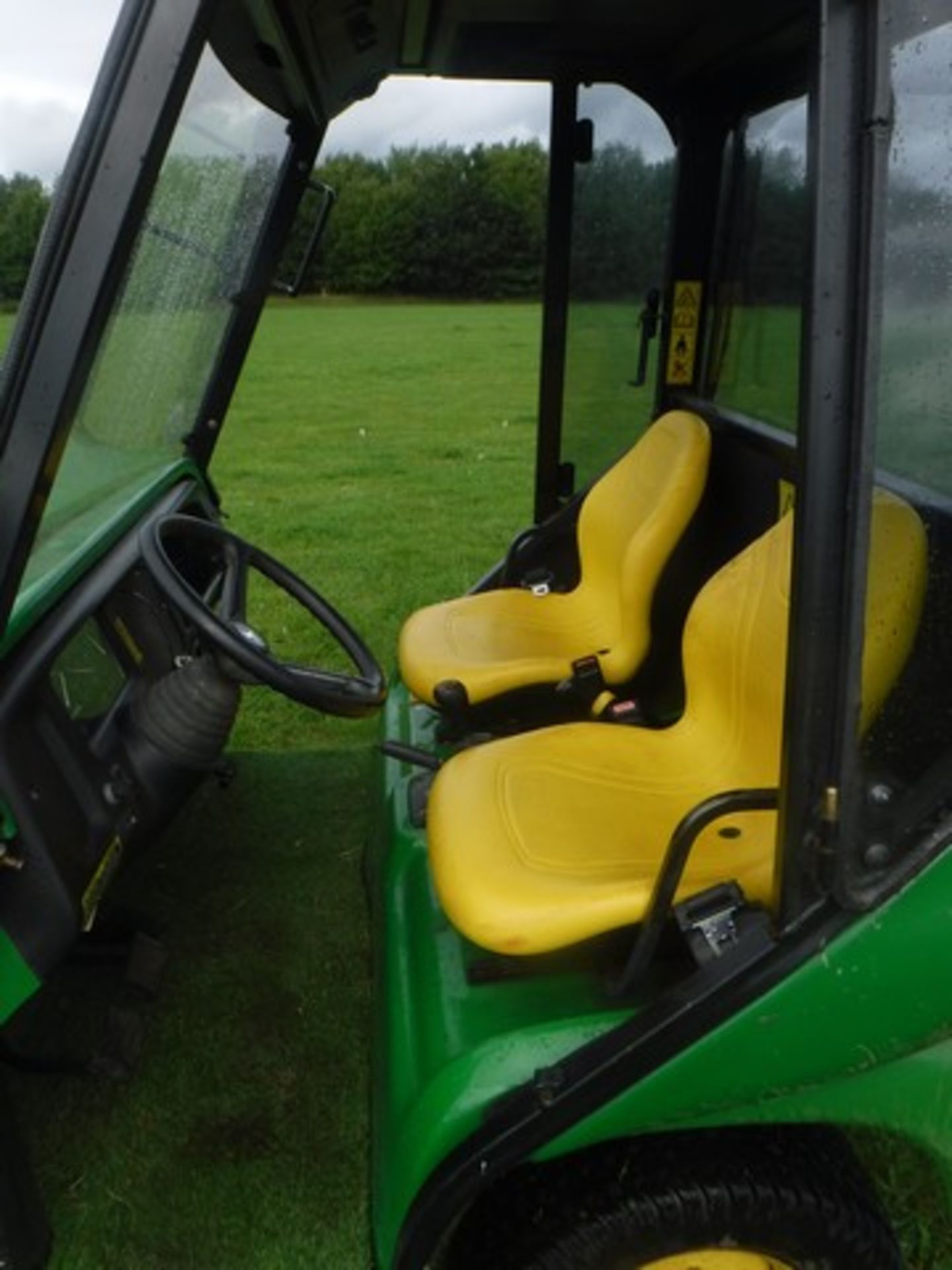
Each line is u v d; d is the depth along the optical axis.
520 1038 1.49
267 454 9.75
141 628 2.02
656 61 2.91
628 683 2.69
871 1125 1.43
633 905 1.62
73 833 1.66
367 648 2.11
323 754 3.48
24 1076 2.20
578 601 3.05
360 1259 1.85
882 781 1.35
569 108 2.99
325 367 15.47
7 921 1.58
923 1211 1.80
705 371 3.14
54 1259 1.85
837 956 1.34
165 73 1.32
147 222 1.75
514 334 18.91
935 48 1.19
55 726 1.69
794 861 1.34
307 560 6.28
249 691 3.95
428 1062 1.62
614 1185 1.44
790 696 1.29
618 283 3.21
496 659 2.66
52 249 1.35
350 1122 2.11
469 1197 1.39
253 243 2.65
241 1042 2.30
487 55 2.86
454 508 7.63
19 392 1.38
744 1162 1.46
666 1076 1.36
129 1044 2.14
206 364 2.63
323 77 2.49
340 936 2.61
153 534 1.94
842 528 1.23
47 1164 2.02
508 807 1.92
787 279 2.60
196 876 2.84
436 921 1.92
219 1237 1.89
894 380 1.31
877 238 1.16
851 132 1.15
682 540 2.87
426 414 11.87
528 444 10.09
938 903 1.35
